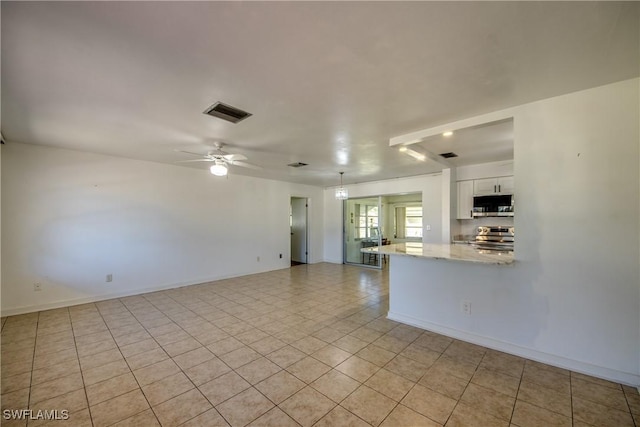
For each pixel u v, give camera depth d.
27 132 3.04
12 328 3.07
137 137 3.24
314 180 6.77
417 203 9.30
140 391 1.98
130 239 4.40
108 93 2.13
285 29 1.43
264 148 3.75
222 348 2.64
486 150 3.95
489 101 2.32
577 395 1.92
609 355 2.08
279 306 3.89
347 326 3.18
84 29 1.41
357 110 2.49
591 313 2.14
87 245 3.99
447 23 1.39
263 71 1.84
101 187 4.11
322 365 2.33
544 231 2.31
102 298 4.12
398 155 4.13
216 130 3.00
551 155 2.27
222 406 1.83
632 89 1.98
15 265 3.46
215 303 4.02
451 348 2.63
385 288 4.90
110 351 2.58
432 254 2.87
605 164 2.07
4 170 3.40
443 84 2.03
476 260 2.43
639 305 1.98
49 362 2.38
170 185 4.86
